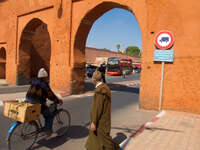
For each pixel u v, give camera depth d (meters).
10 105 3.32
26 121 3.17
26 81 15.22
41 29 20.02
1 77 18.67
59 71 10.91
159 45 6.75
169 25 6.61
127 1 7.80
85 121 5.66
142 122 5.62
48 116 3.88
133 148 3.54
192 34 6.20
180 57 6.41
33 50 19.34
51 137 4.04
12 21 14.86
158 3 6.83
